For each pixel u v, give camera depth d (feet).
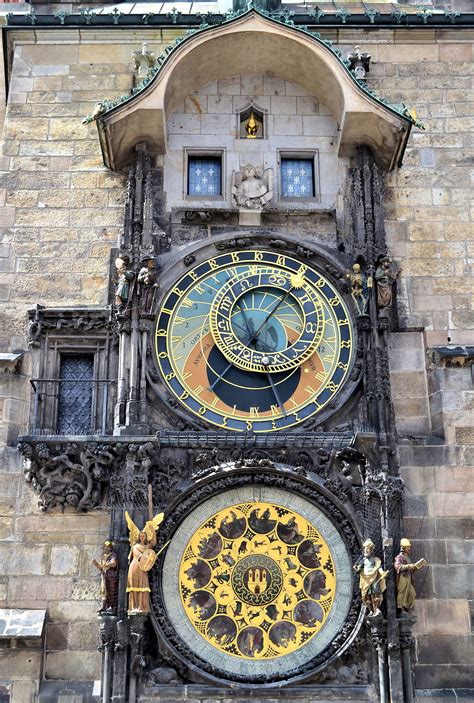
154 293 83.30
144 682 73.87
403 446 82.12
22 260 87.30
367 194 87.66
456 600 78.28
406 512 80.38
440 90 93.81
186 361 82.99
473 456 81.92
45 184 89.81
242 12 88.99
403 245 88.69
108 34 94.53
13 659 75.77
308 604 76.48
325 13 95.09
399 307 86.74
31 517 79.66
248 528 78.02
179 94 91.30
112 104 85.97
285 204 88.84
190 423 80.84
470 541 79.77
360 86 87.81
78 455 79.00
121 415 80.48
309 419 81.46
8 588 78.07
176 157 90.17
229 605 76.38
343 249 87.30
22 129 91.56
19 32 94.12
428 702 75.15
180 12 97.04
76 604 77.82
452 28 94.84
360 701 73.92
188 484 77.92
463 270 88.07
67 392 84.12
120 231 88.48
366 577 74.79
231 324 84.02
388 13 96.07
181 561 77.10
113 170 90.22
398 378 84.48
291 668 74.74
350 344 83.82
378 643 74.18
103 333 84.89
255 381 82.79
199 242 85.92
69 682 75.82
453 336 86.02
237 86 92.63
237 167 90.27
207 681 74.13
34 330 84.64
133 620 73.92
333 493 78.07
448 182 90.79
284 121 91.91
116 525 76.64
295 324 84.48
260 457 79.30
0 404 82.84
